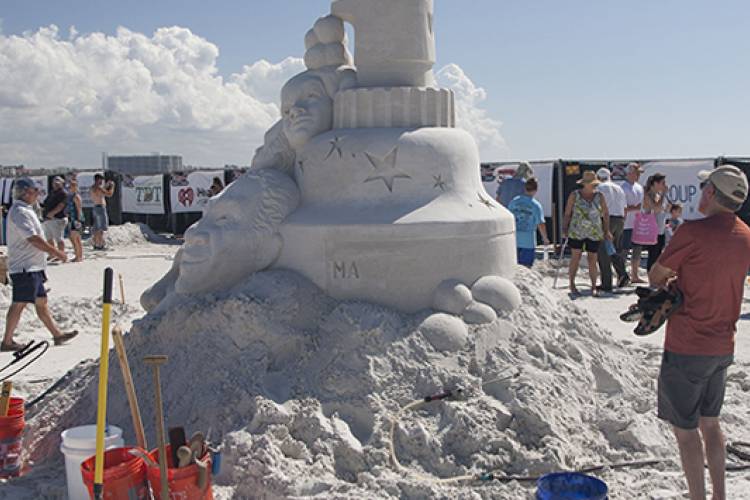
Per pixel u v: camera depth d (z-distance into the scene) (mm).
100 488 3521
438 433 4512
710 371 3832
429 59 6059
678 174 15859
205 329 5121
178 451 3656
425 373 4836
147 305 6074
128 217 23266
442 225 5387
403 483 4051
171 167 59906
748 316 9625
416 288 5344
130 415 4887
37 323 9336
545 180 16766
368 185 5527
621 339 8148
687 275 3834
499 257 5754
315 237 5418
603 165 16453
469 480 4215
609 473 4387
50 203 15422
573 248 11039
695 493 3844
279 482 4023
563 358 5391
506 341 5223
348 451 4375
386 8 5949
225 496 4055
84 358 7570
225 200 5598
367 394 4691
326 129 5965
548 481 3691
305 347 5070
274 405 4516
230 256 5453
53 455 4809
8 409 4723
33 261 7992
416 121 5820
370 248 5316
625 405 5141
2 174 34625
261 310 5020
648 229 11914
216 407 4625
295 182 5887
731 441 4859
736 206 3869
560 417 4691
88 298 10461
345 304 5246
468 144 5930
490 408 4605
